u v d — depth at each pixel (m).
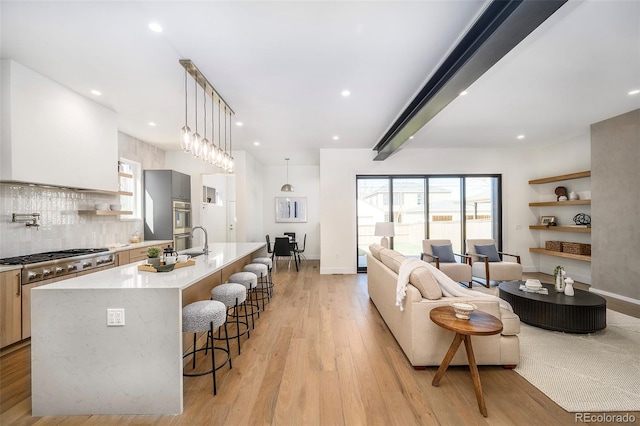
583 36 2.13
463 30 2.06
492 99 3.34
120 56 2.39
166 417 1.69
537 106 3.57
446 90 2.43
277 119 3.97
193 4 1.77
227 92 3.08
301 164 7.75
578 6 1.81
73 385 1.72
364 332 2.91
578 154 5.06
